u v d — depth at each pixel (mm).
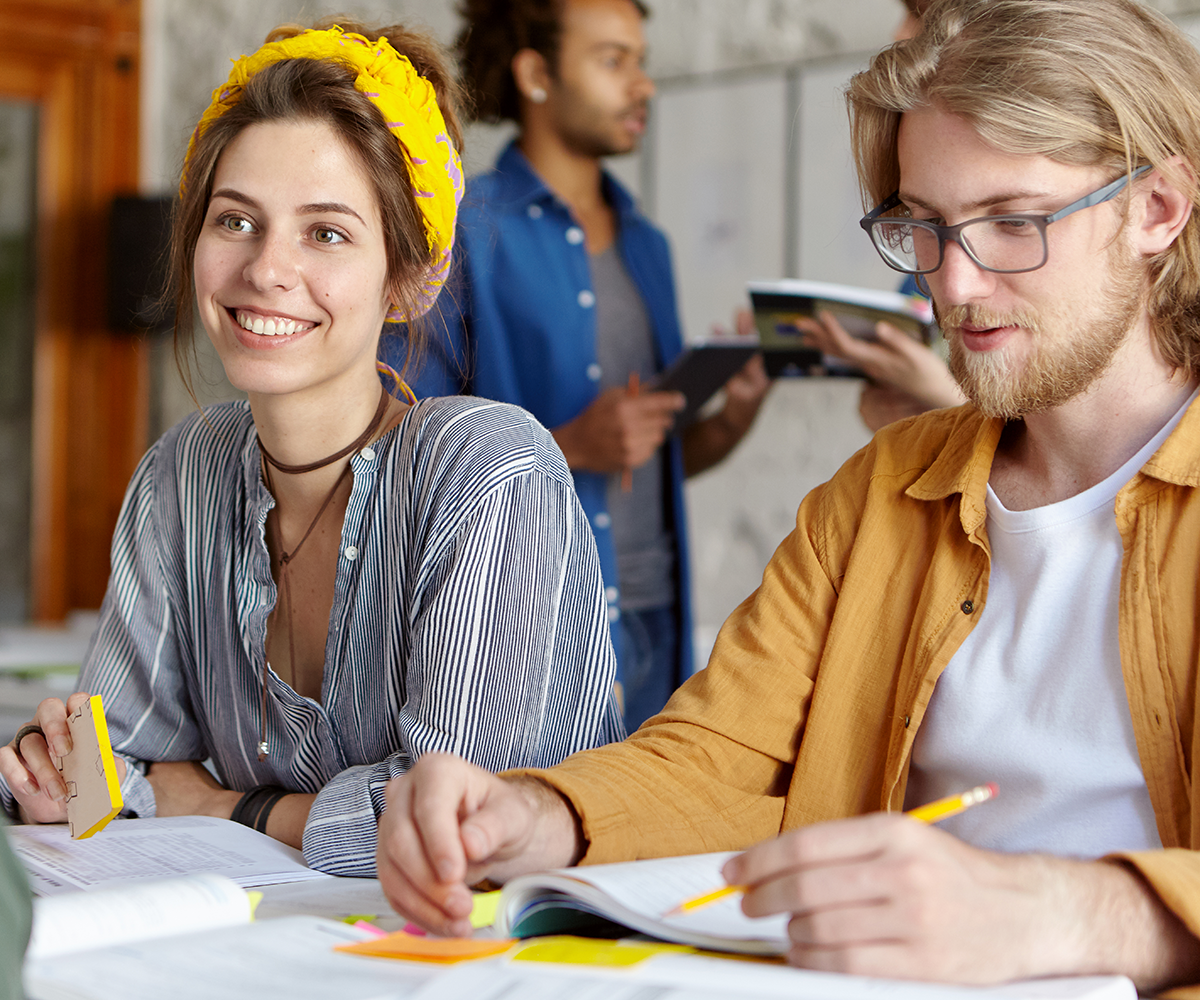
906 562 1183
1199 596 992
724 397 2941
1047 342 1024
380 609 1289
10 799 1326
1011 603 1100
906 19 2377
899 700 1132
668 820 1038
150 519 1409
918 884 673
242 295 1249
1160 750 989
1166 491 1023
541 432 1334
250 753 1364
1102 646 1039
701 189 3729
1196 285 1034
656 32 3809
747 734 1166
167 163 4934
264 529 1352
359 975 708
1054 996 660
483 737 1199
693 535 3703
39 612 4848
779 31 3578
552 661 1288
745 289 3648
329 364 1268
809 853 692
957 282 1033
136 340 4754
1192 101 1018
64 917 794
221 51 4824
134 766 1389
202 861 1098
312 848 1110
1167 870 736
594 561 1354
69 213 4871
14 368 4809
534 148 2713
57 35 4801
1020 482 1136
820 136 3500
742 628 1242
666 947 759
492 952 759
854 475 1256
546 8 2629
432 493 1255
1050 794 1034
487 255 2510
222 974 708
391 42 1377
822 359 2408
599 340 2725
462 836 840
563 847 958
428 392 1957
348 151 1263
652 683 2721
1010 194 1007
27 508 4848
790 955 711
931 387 2330
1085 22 1002
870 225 1170
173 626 1411
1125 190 1003
